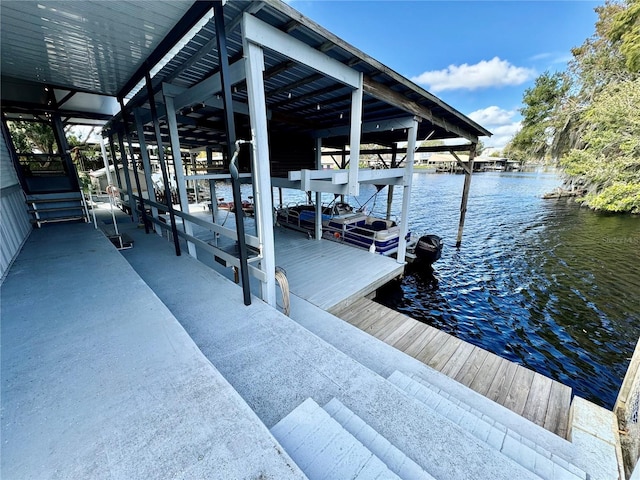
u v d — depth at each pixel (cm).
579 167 1238
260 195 244
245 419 114
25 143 736
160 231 549
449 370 300
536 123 1889
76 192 515
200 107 446
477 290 627
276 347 197
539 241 967
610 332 481
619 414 185
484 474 113
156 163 1263
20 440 101
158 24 224
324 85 383
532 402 260
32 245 345
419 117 493
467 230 1127
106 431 106
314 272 508
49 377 133
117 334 168
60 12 199
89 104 538
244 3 200
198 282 304
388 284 573
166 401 121
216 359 184
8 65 301
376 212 1511
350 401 152
